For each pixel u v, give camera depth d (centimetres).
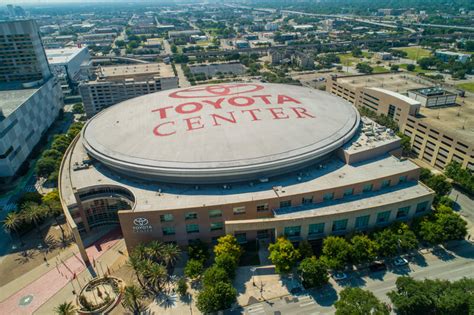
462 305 6688
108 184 9700
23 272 8925
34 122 16500
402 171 9819
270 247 8356
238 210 8788
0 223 10900
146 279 8375
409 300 6781
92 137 11169
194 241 8975
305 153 9769
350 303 6750
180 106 12550
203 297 7219
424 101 15400
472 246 9131
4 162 13075
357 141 11038
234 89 14462
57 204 10400
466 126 13225
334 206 9012
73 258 9294
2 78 18625
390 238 8462
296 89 14688
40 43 18862
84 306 7725
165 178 9506
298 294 7856
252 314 7425
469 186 11144
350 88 18488
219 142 10112
